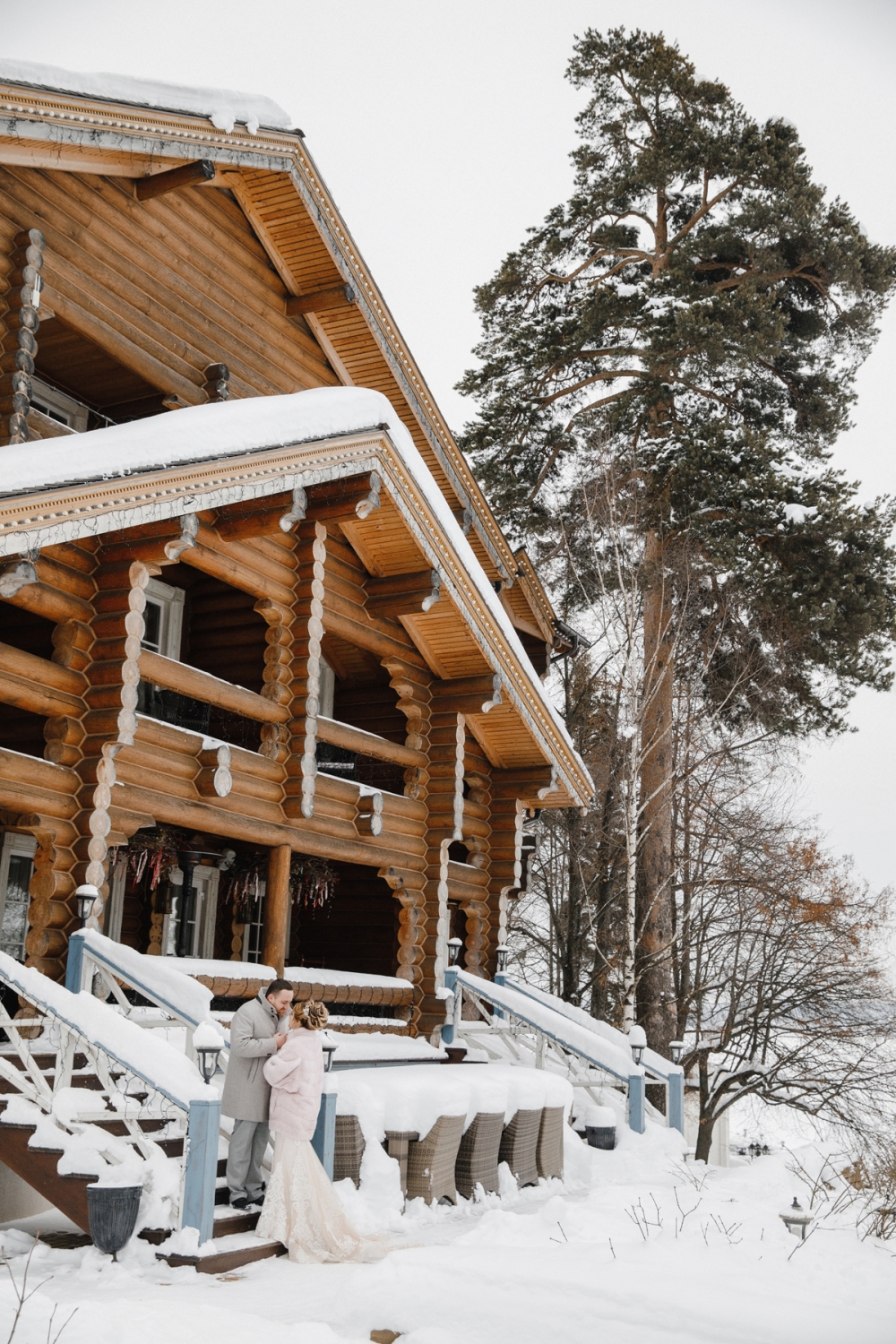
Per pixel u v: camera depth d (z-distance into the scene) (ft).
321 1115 27.22
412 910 47.26
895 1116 65.31
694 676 78.54
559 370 84.17
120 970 29.43
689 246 78.43
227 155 39.09
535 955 89.97
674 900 76.43
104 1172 22.91
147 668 33.99
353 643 45.75
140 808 33.47
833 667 75.36
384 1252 24.66
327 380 50.26
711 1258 24.44
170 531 32.07
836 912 72.95
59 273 35.50
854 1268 25.40
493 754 54.24
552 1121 37.11
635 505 76.28
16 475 26.03
